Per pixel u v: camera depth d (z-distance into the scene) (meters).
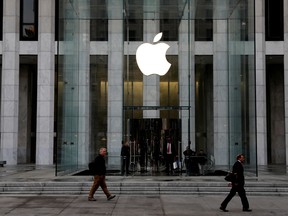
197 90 29.61
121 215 12.55
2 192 17.56
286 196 17.06
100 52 27.11
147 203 14.97
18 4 34.84
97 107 26.66
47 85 34.38
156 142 24.09
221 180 19.59
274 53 34.47
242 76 24.05
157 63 25.03
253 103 22.09
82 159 25.95
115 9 24.94
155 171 23.84
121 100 24.69
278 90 40.31
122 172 22.95
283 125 39.97
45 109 34.28
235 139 25.08
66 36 23.95
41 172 24.97
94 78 26.95
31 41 35.09
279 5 34.91
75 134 26.17
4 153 34.19
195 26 27.47
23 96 40.38
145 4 24.88
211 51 30.67
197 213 12.93
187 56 25.08
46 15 34.59
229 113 26.16
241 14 24.17
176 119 24.42
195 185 18.06
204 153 25.09
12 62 34.41
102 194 17.22
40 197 16.56
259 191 17.55
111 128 24.50
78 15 26.05
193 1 24.45
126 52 25.03
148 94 24.73
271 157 40.38
